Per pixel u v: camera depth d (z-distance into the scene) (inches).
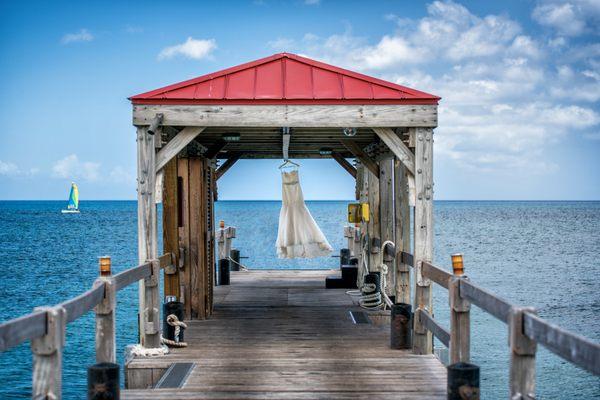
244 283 501.7
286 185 403.2
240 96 267.4
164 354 262.2
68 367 415.8
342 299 415.2
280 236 405.4
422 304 262.5
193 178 335.6
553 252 1369.3
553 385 424.8
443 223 2802.7
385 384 219.5
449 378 178.9
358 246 498.3
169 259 317.7
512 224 2726.4
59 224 2706.7
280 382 222.7
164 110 264.2
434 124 265.9
